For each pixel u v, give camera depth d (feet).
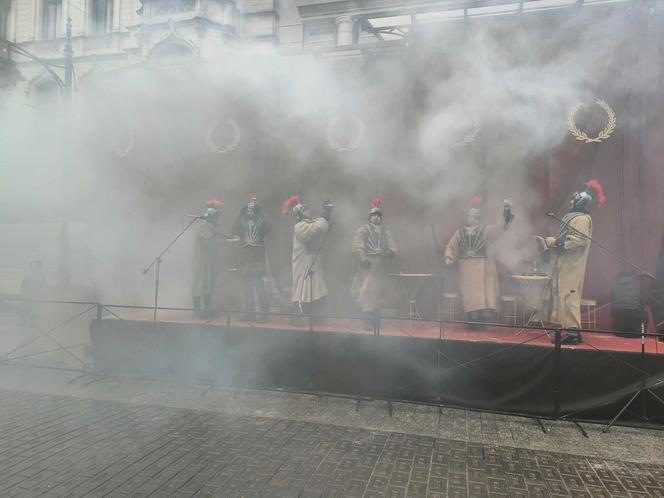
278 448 13.44
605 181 21.91
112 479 11.35
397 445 13.85
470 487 11.25
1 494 10.53
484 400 17.13
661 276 20.48
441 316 22.31
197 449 13.26
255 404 17.60
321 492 10.86
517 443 14.20
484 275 20.85
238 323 21.45
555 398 16.03
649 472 12.26
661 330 19.40
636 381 15.51
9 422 15.31
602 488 11.33
